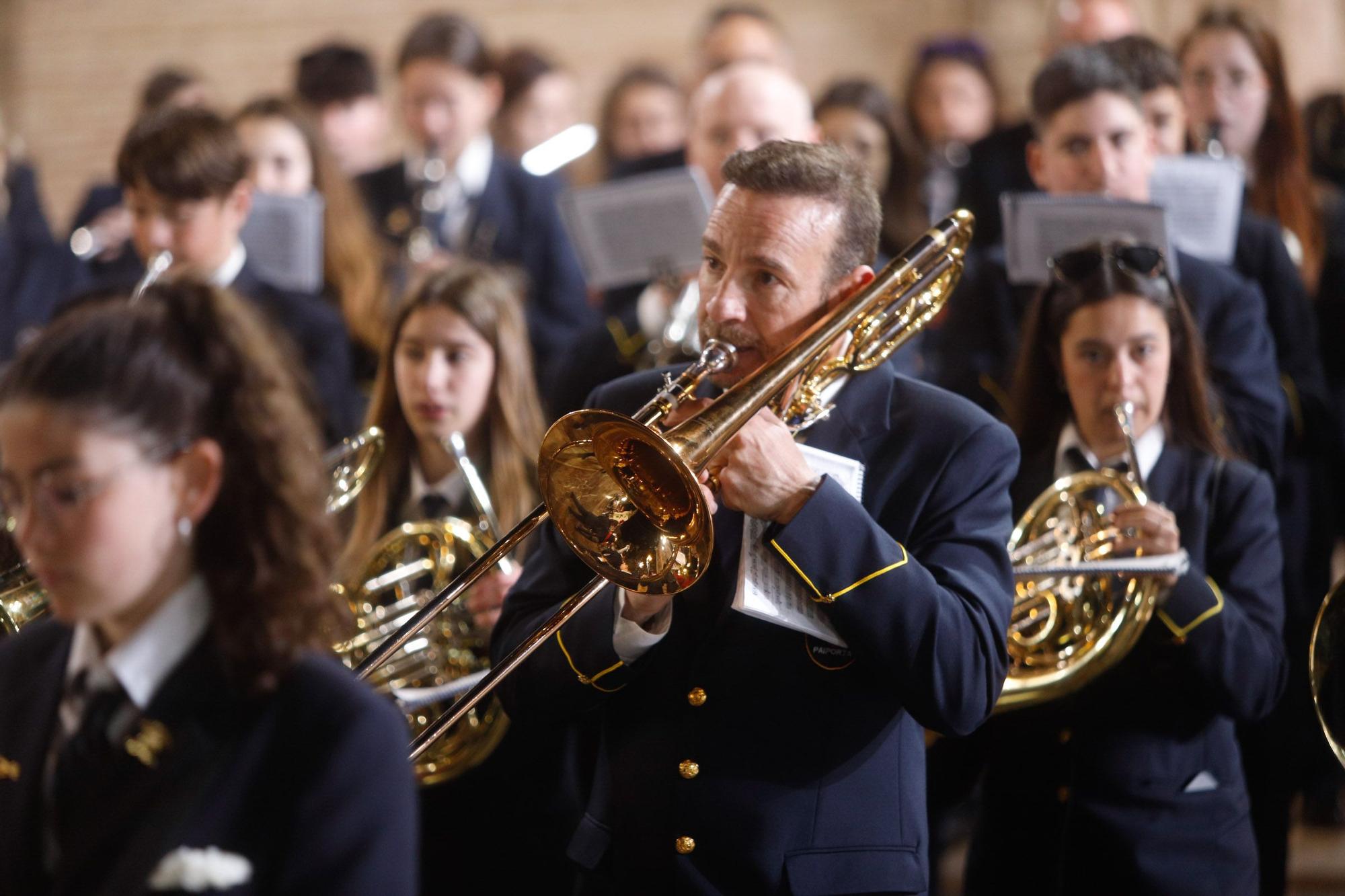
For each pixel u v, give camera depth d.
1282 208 8.89
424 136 10.93
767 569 4.16
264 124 9.64
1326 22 13.98
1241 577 5.59
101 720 3.10
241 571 3.08
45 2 16.88
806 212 4.31
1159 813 5.34
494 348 6.32
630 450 4.08
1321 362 8.60
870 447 4.48
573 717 4.52
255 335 3.23
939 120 12.26
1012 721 5.58
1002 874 5.59
